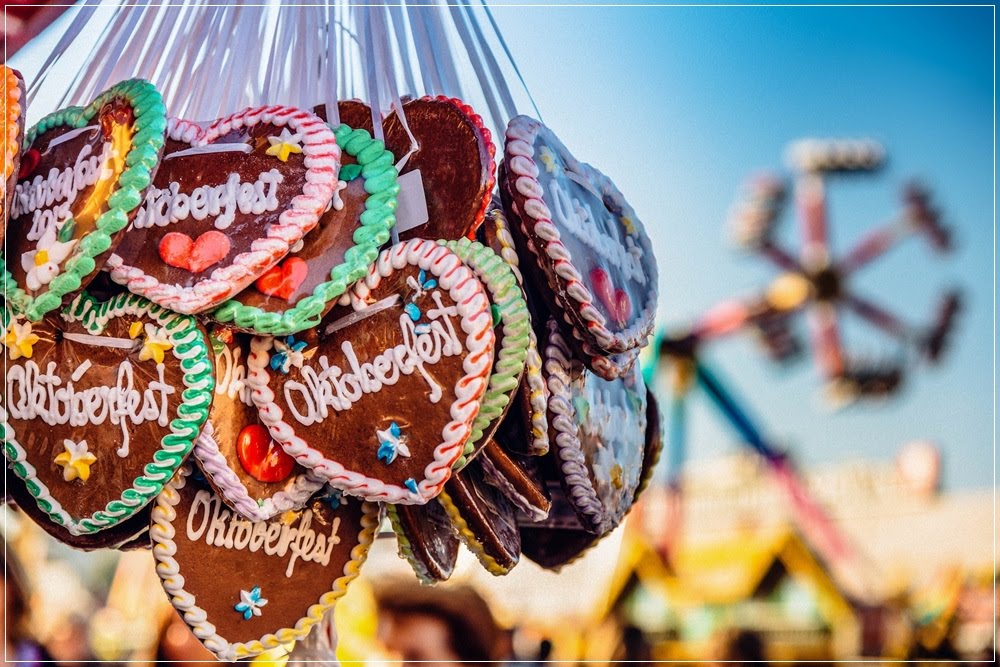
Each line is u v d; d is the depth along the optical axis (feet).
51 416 3.29
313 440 3.29
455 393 3.19
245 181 3.34
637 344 3.73
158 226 3.30
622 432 4.13
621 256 3.95
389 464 3.24
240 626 3.54
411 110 3.66
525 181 3.51
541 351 3.66
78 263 3.08
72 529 3.26
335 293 3.25
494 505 3.73
